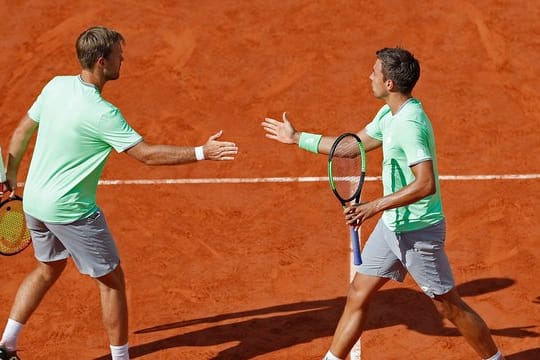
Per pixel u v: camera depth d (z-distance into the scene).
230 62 47.41
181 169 39.09
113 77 24.98
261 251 33.84
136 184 38.12
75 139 24.39
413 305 30.66
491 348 25.47
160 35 49.59
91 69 24.53
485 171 38.81
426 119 23.80
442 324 29.70
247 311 30.56
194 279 32.34
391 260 25.08
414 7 51.12
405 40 48.66
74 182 24.62
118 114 24.44
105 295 25.94
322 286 31.80
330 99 44.41
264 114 43.44
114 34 24.70
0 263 33.28
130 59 47.72
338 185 26.88
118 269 26.00
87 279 32.25
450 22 49.91
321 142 26.39
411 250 24.42
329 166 24.36
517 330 29.36
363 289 25.45
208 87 45.56
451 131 41.78
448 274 24.92
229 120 43.06
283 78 46.06
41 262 26.34
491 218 35.53
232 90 45.31
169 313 30.59
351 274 32.41
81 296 31.41
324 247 33.97
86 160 24.67
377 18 50.44
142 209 36.50
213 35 49.50
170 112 43.78
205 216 36.06
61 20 51.00
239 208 36.53
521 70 46.22
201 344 28.95
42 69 47.44
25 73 47.12
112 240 25.72
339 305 30.77
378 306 30.62
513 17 50.22
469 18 50.16
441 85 45.12
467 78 45.66
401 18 50.34
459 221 35.38
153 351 28.69
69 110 24.34
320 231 34.94
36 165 24.95
